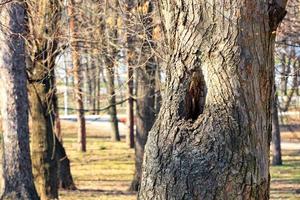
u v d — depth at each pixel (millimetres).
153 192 3678
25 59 13898
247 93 3643
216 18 3676
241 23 3635
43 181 16250
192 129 3648
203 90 3732
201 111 3725
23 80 13391
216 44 3678
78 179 24062
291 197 17781
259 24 3668
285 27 13148
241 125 3604
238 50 3641
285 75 12391
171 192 3607
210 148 3574
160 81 13812
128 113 41781
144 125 18969
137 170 19250
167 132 3719
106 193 18625
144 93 18547
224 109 3619
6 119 13266
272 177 24734
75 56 15883
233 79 3637
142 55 14094
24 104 13398
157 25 10703
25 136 13352
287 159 34344
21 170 13227
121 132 56250
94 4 14242
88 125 57031
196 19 3729
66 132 50062
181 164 3602
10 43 13039
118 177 25000
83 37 14328
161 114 3822
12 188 13180
